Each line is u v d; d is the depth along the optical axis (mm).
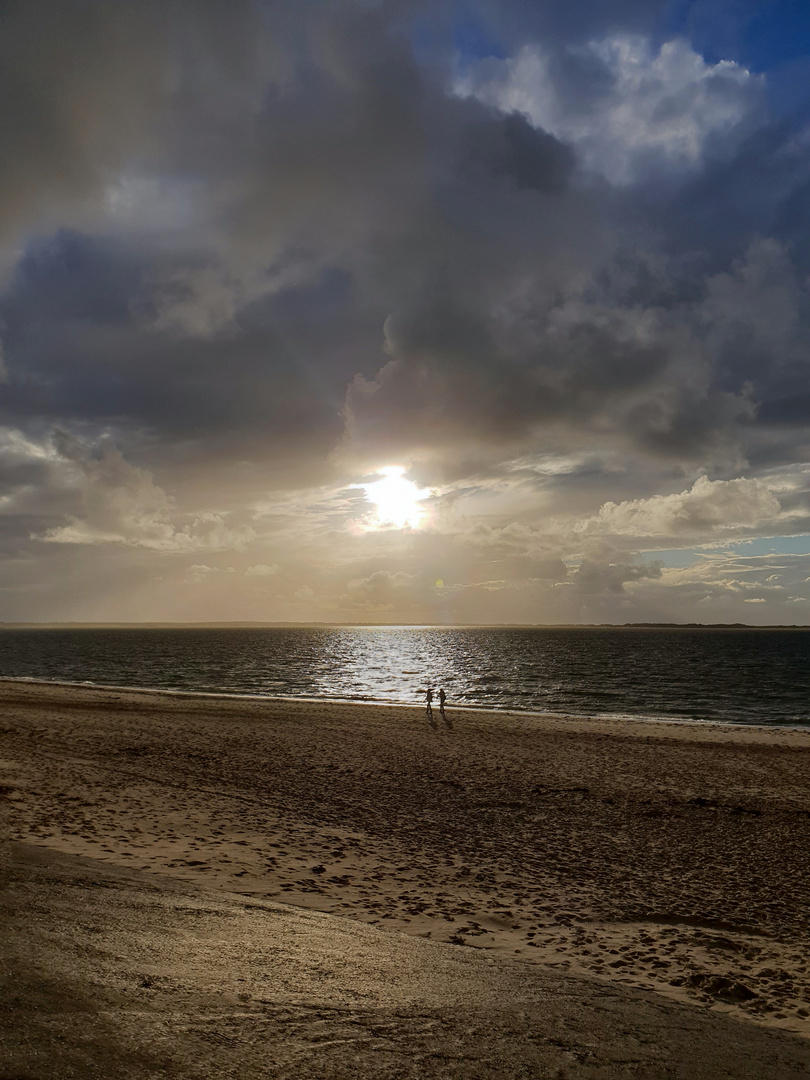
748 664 89000
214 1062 2898
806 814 16312
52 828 11219
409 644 169125
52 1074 2449
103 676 66375
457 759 22359
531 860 12344
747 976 7676
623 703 47531
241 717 31953
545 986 5746
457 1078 3258
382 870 11047
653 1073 3863
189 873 9523
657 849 13383
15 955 3760
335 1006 4031
